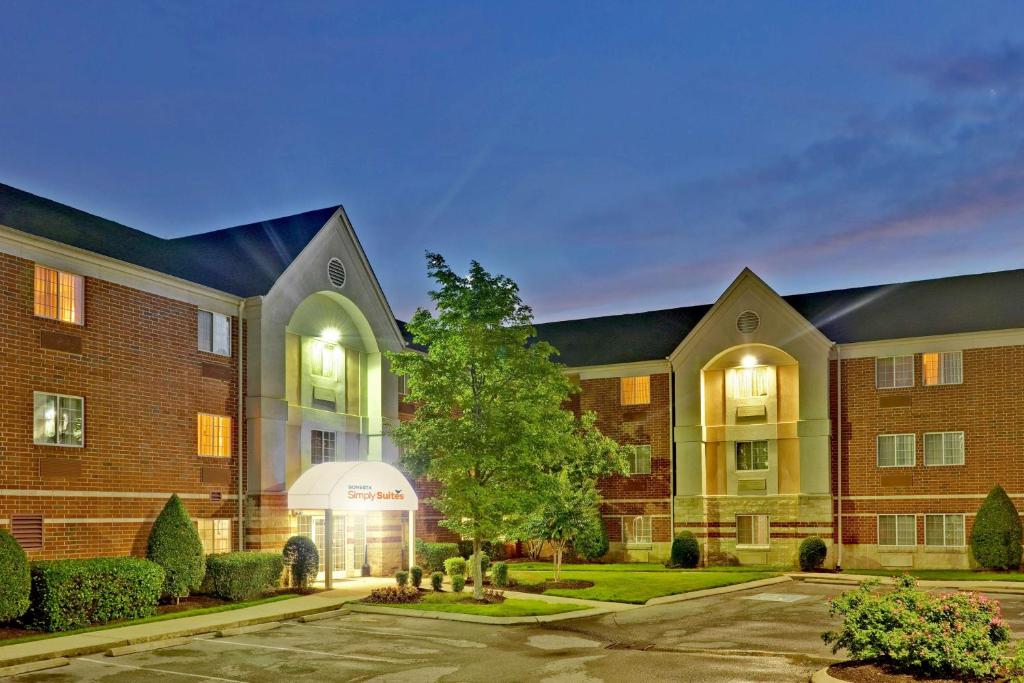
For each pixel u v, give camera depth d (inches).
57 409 999.6
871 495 1611.7
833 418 1653.5
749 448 1724.9
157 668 684.1
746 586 1309.1
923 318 1641.2
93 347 1040.8
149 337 1111.6
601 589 1200.8
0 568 809.5
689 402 1756.9
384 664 702.5
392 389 1480.1
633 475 1800.0
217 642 802.2
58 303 1012.5
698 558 1664.6
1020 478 1510.8
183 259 1278.3
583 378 1867.6
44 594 842.8
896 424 1606.8
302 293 1316.4
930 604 593.3
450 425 1082.1
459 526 1101.1
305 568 1193.4
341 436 1406.3
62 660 703.7
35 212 1139.9
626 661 714.8
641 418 1807.3
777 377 1701.5
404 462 1112.8
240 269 1323.8
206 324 1200.2
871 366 1636.3
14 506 944.3
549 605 1034.7
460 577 1130.0
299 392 1326.3
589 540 1732.3
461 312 1091.9
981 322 1577.3
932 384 1589.6
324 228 1363.2
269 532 1216.8
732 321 1733.5
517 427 1063.6
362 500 1224.8
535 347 1121.4
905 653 567.2
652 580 1337.4
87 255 1036.5
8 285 955.3
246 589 1079.6
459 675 660.7
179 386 1144.8
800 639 824.9
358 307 1428.4
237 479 1213.1
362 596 1096.2
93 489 1026.7
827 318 1745.8
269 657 730.2
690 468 1742.1
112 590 893.8
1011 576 1390.3
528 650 770.2
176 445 1133.1
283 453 1259.2
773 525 1669.5
